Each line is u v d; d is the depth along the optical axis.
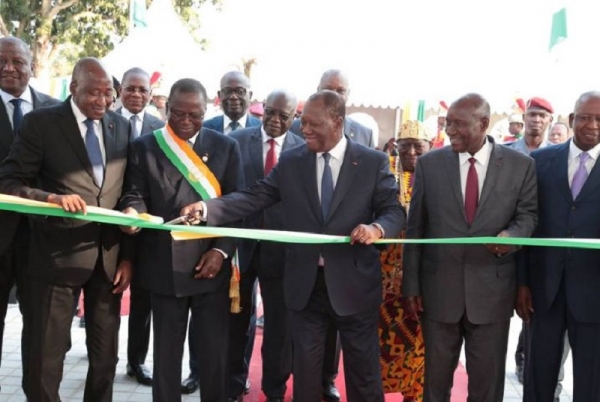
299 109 5.91
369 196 3.28
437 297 3.25
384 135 15.20
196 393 4.37
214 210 3.25
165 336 3.33
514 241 2.97
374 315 3.32
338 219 3.23
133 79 4.84
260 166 4.15
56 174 3.15
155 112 7.43
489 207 3.17
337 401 4.23
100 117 3.17
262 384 4.12
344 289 3.21
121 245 3.37
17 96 3.67
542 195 3.35
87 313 3.34
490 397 3.26
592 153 3.25
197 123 3.29
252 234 3.07
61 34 16.88
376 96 14.56
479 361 3.23
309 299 3.26
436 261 3.27
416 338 3.99
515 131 6.92
